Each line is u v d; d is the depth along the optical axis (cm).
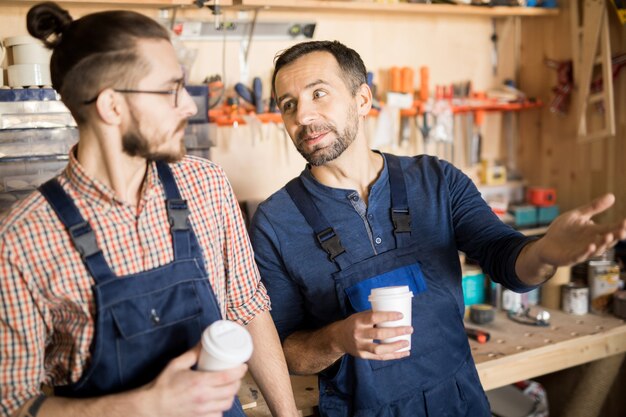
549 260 123
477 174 313
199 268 118
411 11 270
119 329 108
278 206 162
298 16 267
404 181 164
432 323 157
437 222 162
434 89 301
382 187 162
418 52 296
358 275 156
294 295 164
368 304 154
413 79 288
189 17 247
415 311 156
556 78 303
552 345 221
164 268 114
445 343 159
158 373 112
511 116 321
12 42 206
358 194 159
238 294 134
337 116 152
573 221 118
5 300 103
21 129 196
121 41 105
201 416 103
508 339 228
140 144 109
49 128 200
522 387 252
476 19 308
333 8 253
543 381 280
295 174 277
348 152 158
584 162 295
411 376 155
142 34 107
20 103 195
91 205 111
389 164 166
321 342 148
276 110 253
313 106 152
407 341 134
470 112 302
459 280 166
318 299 158
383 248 159
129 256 112
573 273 268
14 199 198
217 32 251
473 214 161
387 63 290
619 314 248
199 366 107
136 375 111
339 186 160
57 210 108
